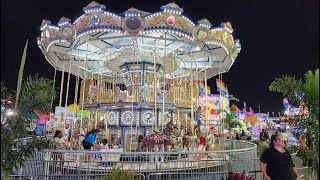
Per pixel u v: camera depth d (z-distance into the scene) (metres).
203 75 21.05
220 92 29.62
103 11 11.34
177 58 16.39
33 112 5.29
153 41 14.67
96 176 7.14
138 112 14.70
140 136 12.55
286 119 5.61
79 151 7.43
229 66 18.11
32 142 5.35
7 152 5.01
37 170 7.71
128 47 15.18
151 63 15.34
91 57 17.56
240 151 8.76
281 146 5.46
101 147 10.43
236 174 6.34
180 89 15.72
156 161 7.66
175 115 17.16
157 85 15.43
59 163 8.03
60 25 12.38
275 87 5.53
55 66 17.58
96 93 15.16
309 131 5.16
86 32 11.62
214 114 25.53
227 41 13.85
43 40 13.95
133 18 11.10
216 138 17.67
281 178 5.18
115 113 15.21
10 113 5.00
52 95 5.64
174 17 11.40
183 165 8.31
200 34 12.09
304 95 5.25
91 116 18.36
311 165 5.14
